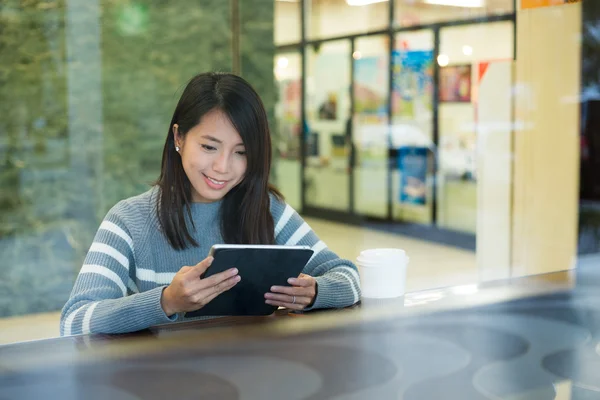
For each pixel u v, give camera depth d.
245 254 1.43
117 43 4.91
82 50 4.81
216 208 1.70
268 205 1.72
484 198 5.71
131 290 1.69
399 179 7.39
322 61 6.85
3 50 4.61
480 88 5.67
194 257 1.69
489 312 1.55
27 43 4.66
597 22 5.13
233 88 1.59
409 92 7.30
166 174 1.67
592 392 1.13
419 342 1.34
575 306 1.62
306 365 1.19
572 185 5.26
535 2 5.49
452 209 7.03
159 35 5.05
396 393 1.08
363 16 7.09
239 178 1.64
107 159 4.98
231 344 1.29
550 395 1.11
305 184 7.09
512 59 5.80
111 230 1.63
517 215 5.54
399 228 7.39
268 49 5.86
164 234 1.66
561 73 5.30
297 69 6.51
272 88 6.16
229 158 1.59
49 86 4.77
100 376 1.12
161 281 1.67
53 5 4.70
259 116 1.62
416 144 7.26
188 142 1.59
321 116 7.04
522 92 5.52
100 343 1.29
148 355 1.22
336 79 7.03
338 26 6.92
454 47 6.83
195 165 1.59
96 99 4.90
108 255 1.59
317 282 1.57
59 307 4.97
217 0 5.32
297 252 1.48
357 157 7.34
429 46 7.08
